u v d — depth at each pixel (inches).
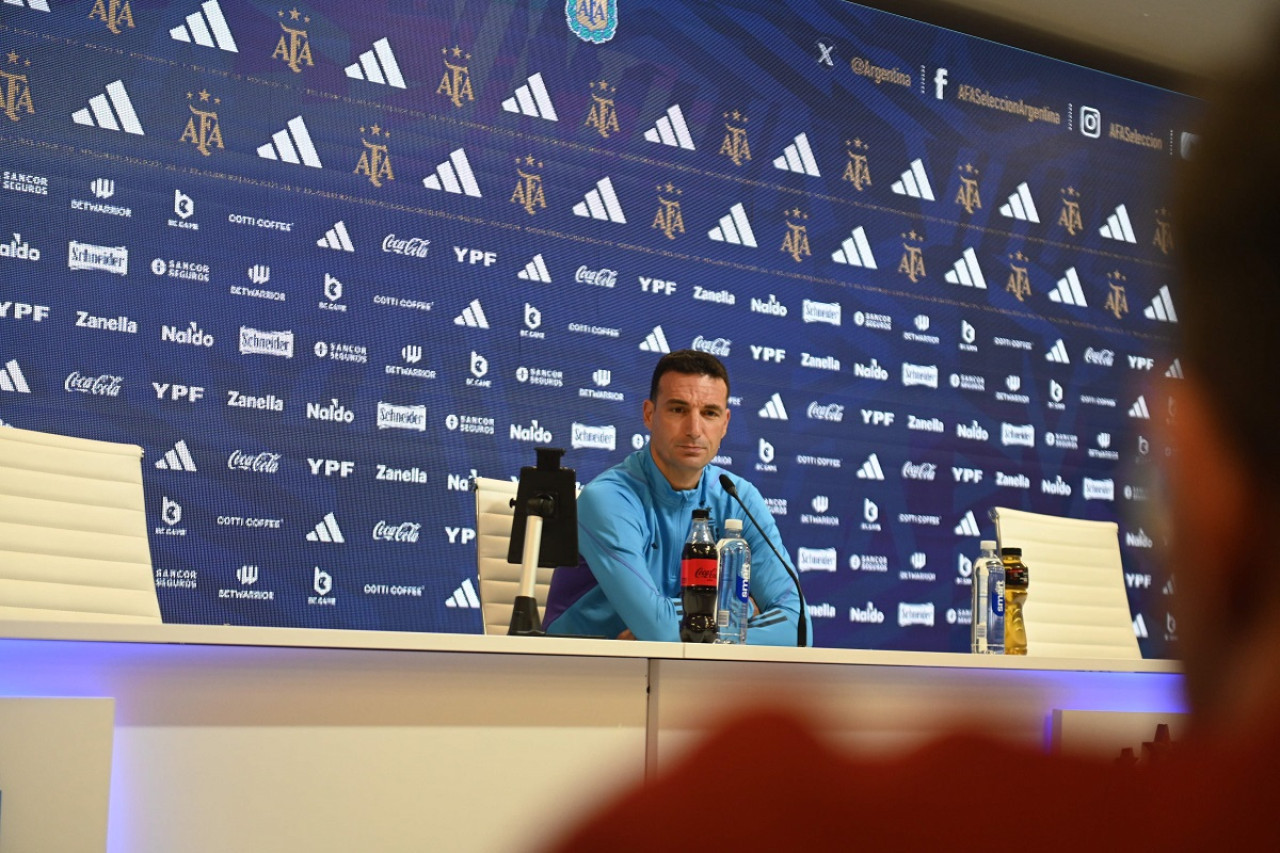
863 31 180.7
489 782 58.9
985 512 181.2
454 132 150.6
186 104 135.6
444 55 150.9
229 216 136.7
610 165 160.4
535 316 153.5
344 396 141.4
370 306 143.6
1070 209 193.9
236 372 135.8
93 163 130.3
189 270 134.2
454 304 148.6
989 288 186.1
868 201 178.2
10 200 126.1
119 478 92.6
